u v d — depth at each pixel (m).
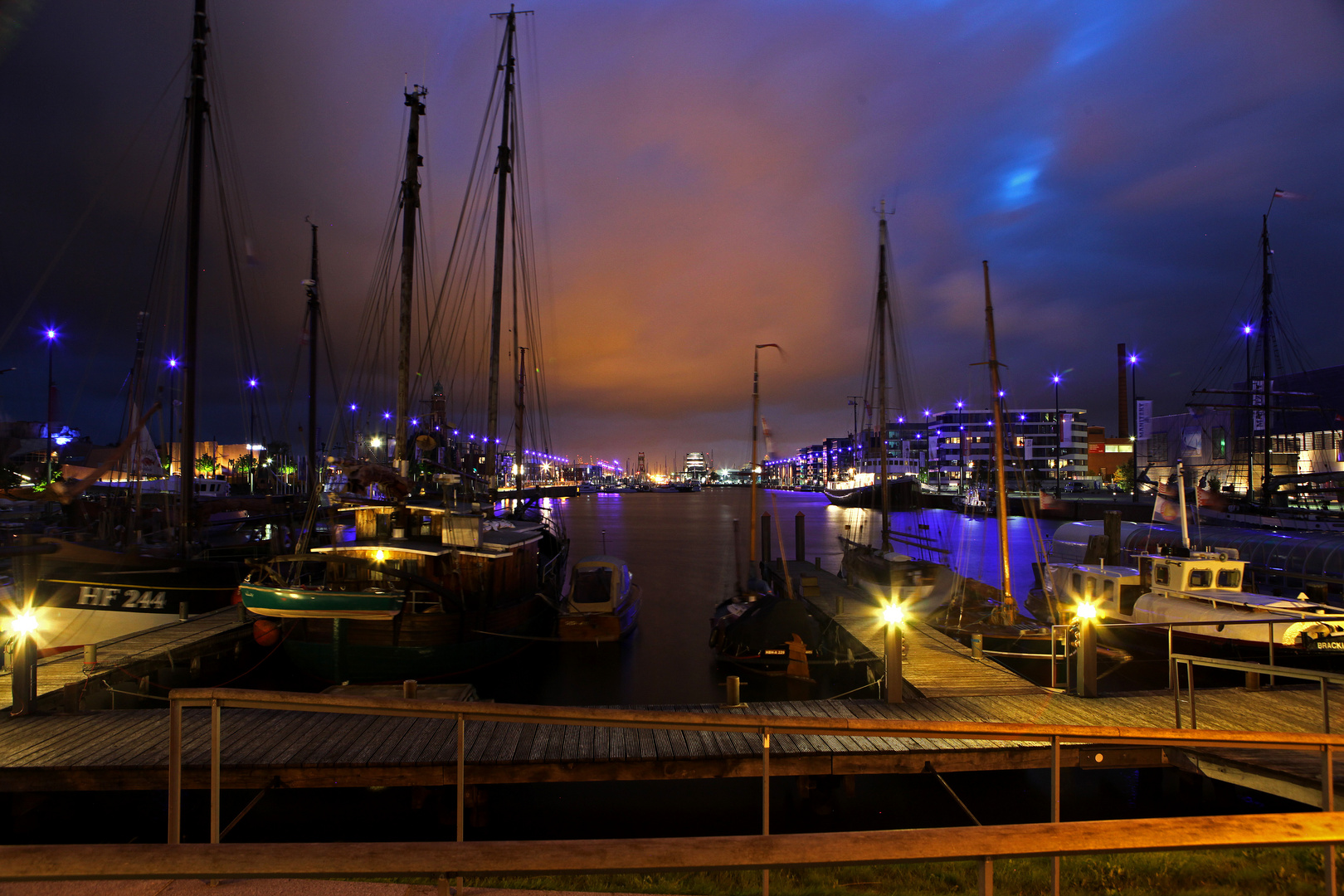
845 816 11.36
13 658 12.05
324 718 11.84
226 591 22.27
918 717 12.25
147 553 23.62
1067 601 23.14
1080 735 4.36
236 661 20.11
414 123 23.91
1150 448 100.81
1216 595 18.64
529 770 10.27
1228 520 48.97
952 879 6.77
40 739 10.90
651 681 20.72
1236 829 2.90
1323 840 2.91
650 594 37.38
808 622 21.03
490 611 19.83
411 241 23.69
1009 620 21.84
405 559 19.08
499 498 29.41
